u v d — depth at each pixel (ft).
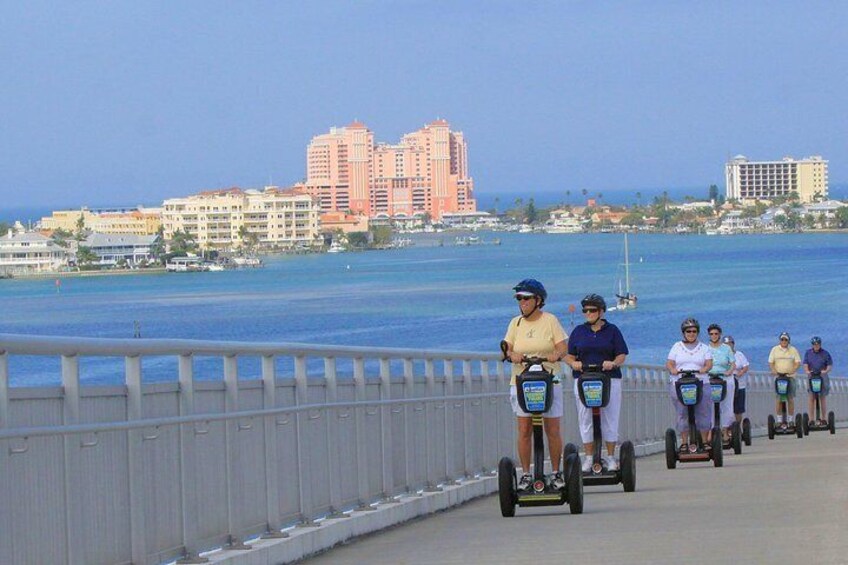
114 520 45.73
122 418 46.70
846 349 583.99
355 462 70.64
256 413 57.47
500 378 102.73
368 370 78.13
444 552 58.08
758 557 50.60
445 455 87.04
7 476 39.68
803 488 83.15
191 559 50.80
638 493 86.89
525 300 71.82
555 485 73.10
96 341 44.24
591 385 82.94
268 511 58.85
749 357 552.82
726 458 125.18
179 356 51.26
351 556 59.47
